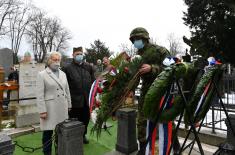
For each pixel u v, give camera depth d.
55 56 4.65
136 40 3.48
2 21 39.19
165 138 3.15
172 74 2.27
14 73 10.85
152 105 2.32
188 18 23.33
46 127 4.50
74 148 3.62
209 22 21.02
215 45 20.09
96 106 3.02
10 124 6.76
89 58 35.00
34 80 7.23
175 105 2.47
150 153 3.03
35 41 46.38
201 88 2.62
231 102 7.32
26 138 5.95
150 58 3.37
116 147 5.05
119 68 2.86
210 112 7.31
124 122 4.88
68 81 5.32
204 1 21.72
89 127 6.87
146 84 3.33
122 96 2.84
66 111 4.73
